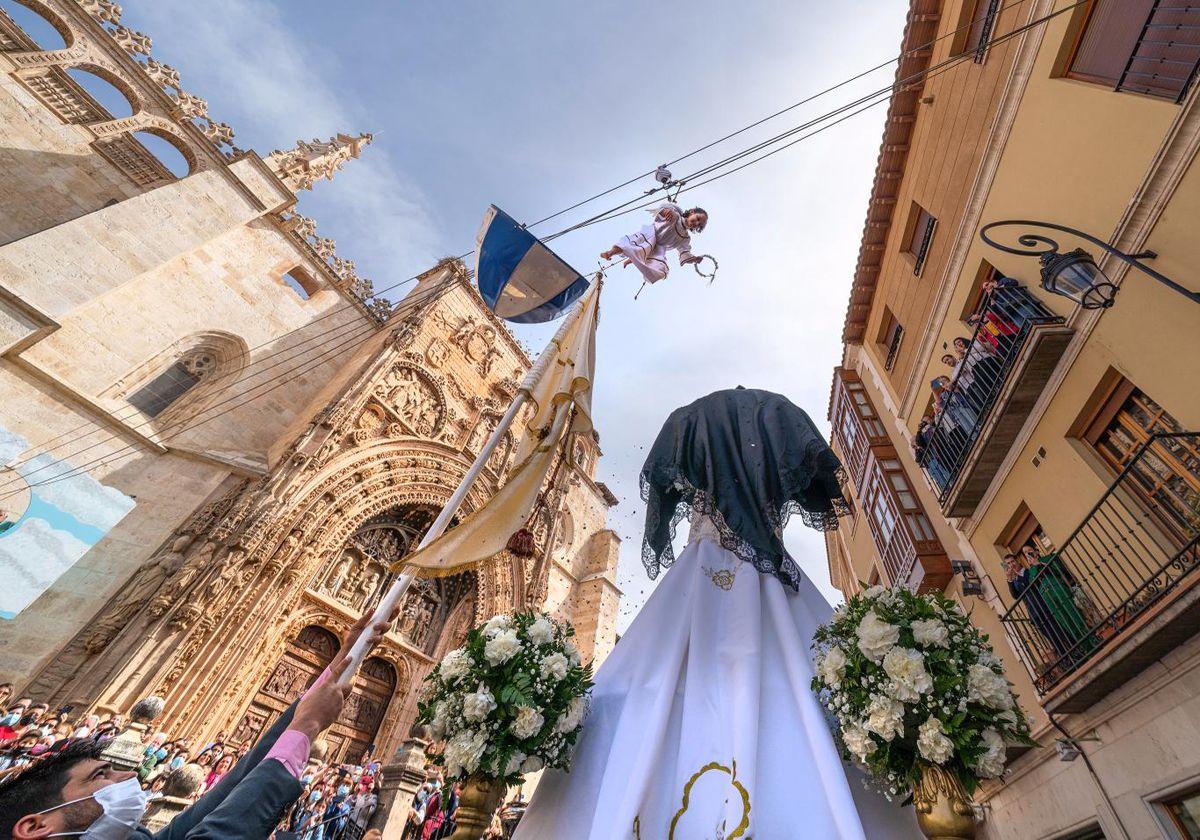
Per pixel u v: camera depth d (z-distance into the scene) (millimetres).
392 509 23281
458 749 2656
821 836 1760
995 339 9086
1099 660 6566
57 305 16297
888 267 14922
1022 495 9047
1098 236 7332
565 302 5555
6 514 14414
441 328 26547
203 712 14391
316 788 10984
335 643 19344
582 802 2369
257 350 22047
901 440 14336
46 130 18672
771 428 3121
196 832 1490
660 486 3379
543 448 3848
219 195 21688
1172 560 5789
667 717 2186
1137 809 6590
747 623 2459
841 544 20094
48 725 11039
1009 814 9492
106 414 17188
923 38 12555
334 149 27812
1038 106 8680
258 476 18875
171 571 15789
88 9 19984
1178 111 6199
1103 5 7617
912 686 2164
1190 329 6137
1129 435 7289
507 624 3178
